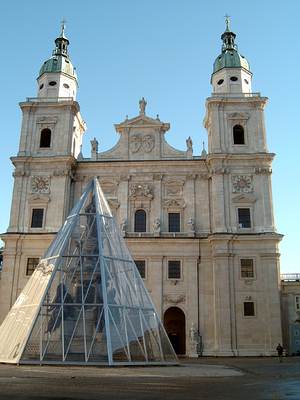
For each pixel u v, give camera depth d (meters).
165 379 22.44
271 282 57.09
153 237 60.41
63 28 75.56
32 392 16.78
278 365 36.94
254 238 58.56
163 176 64.44
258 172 62.03
